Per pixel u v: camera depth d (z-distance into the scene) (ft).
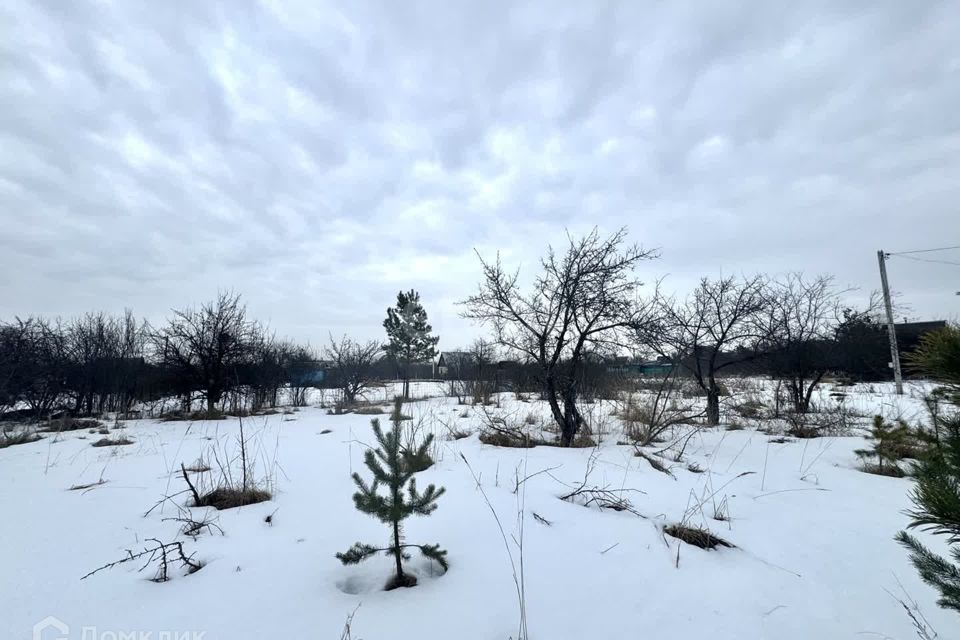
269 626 7.72
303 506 14.46
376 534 11.94
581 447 23.40
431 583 9.40
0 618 8.01
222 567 10.02
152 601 8.57
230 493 15.60
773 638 7.54
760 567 10.14
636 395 37.76
